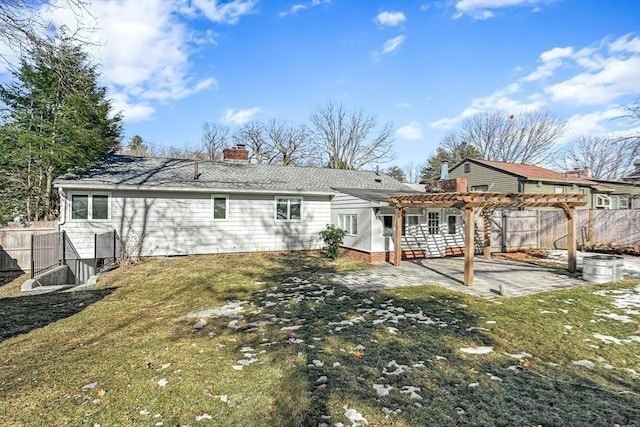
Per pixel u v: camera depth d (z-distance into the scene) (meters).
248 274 11.10
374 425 3.37
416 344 5.41
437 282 10.02
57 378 4.33
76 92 7.97
